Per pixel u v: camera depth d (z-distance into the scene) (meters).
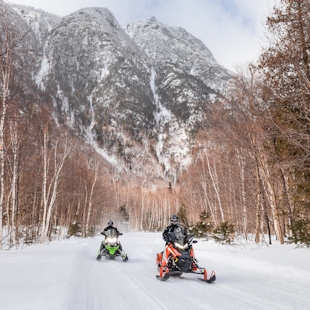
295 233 13.23
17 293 5.00
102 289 6.41
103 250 11.99
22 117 15.45
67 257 10.79
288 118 12.74
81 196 47.94
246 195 22.97
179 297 5.67
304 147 12.08
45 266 8.46
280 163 14.12
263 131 15.95
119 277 7.98
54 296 4.83
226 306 4.99
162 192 114.31
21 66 13.46
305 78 11.48
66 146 28.22
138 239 29.52
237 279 7.55
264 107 15.68
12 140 17.81
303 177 13.84
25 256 11.30
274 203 16.86
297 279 7.30
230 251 13.73
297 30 11.85
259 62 13.86
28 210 29.55
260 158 16.98
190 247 7.87
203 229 24.98
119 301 5.39
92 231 45.81
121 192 101.12
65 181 35.72
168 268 7.65
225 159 25.58
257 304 5.08
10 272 7.32
